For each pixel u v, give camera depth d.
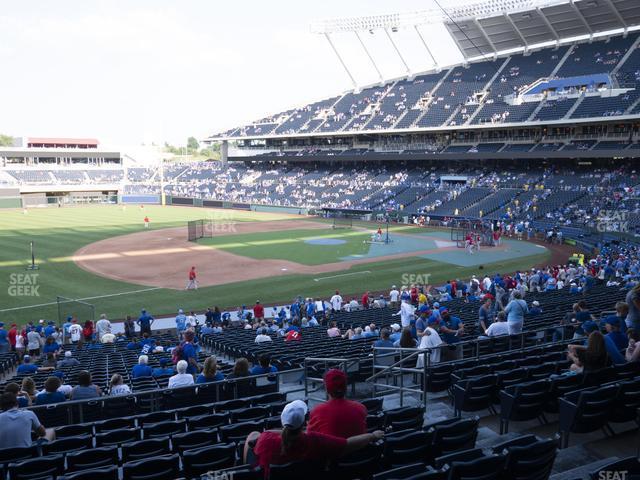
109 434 9.67
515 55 87.00
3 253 50.84
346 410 6.09
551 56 81.31
